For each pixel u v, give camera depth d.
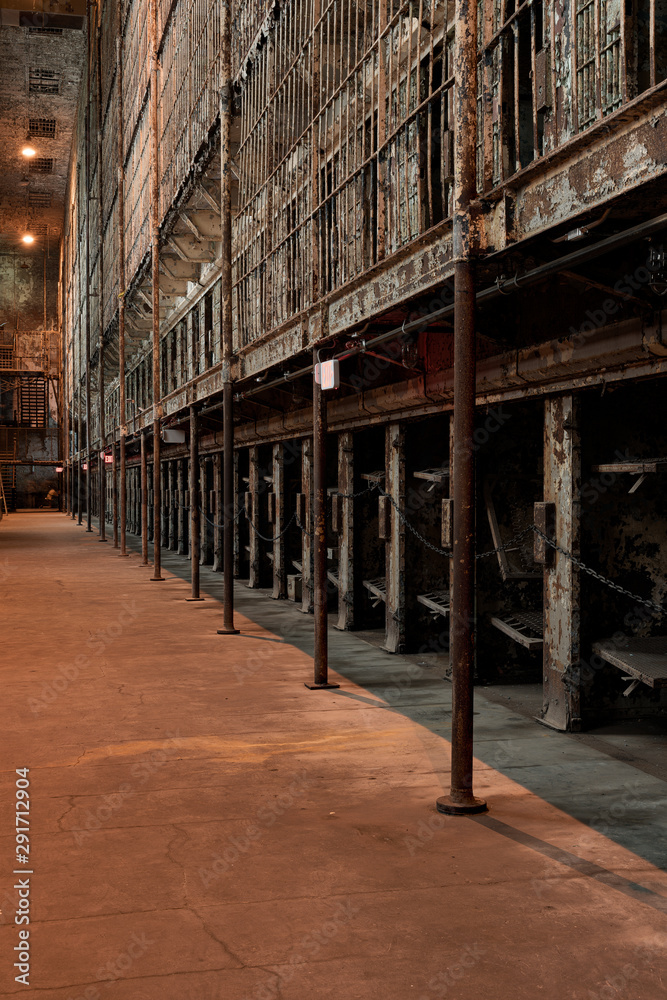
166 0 16.94
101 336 29.73
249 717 7.06
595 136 4.06
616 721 6.94
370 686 8.19
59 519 48.12
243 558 18.05
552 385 6.71
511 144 5.46
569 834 4.55
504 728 6.73
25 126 47.06
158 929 3.57
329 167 8.73
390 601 9.94
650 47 3.81
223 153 11.38
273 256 9.90
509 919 3.63
